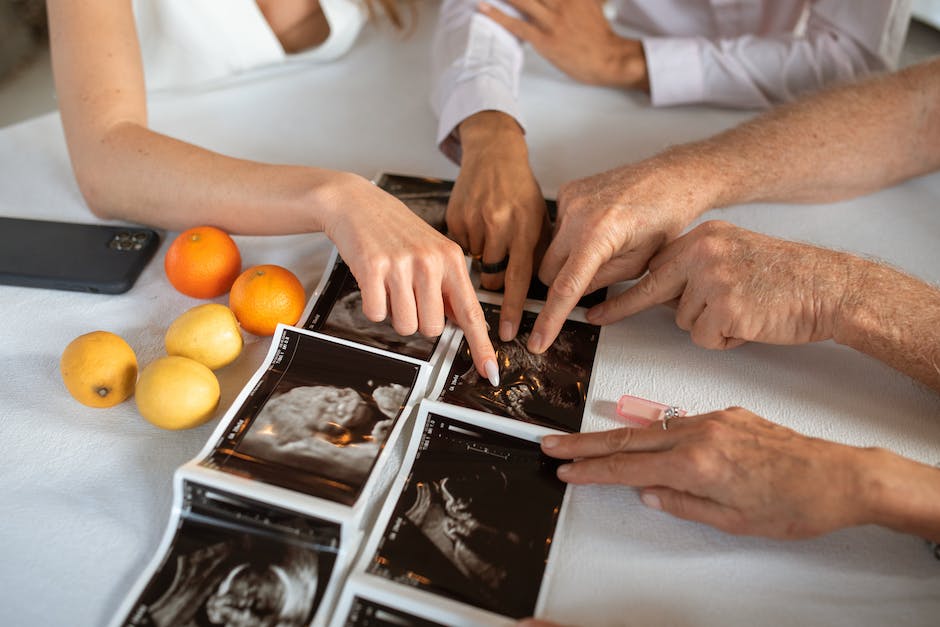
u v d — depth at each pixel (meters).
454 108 1.16
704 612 0.67
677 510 0.72
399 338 0.91
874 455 0.68
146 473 0.77
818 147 1.05
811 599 0.68
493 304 0.96
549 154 1.23
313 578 0.67
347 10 1.40
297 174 0.95
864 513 0.67
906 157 1.10
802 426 0.82
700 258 0.86
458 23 1.29
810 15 1.36
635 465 0.72
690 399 0.85
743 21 1.46
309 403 0.80
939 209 1.12
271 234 0.98
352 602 0.66
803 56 1.29
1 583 0.67
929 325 0.80
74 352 0.80
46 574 0.68
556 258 0.94
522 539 0.71
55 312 0.94
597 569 0.69
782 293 0.83
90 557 0.70
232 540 0.69
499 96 1.16
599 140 1.27
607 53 1.34
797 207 1.13
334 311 0.94
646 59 1.32
